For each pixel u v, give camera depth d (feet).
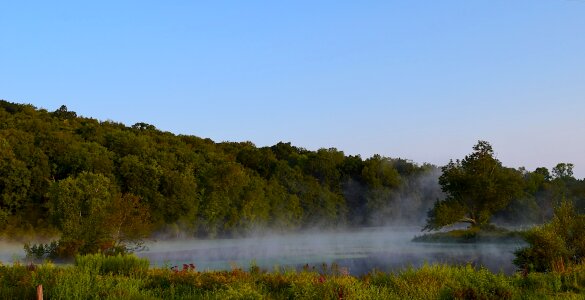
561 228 76.69
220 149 325.21
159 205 208.74
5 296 44.70
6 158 188.96
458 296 45.75
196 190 230.68
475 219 165.58
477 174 163.84
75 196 129.29
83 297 44.27
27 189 190.90
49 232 180.24
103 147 222.89
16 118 258.16
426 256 113.80
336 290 45.03
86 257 63.21
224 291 46.47
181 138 324.60
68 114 318.04
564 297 47.83
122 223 111.55
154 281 54.13
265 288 50.26
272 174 292.61
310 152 375.04
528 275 56.80
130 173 208.13
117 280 52.42
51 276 51.06
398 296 46.73
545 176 328.29
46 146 205.05
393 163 366.02
